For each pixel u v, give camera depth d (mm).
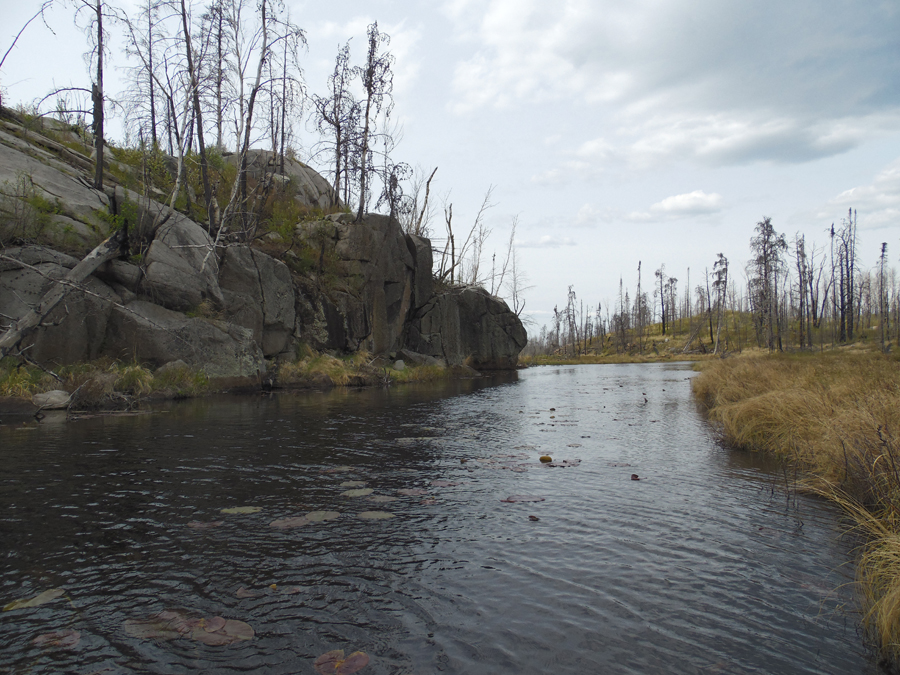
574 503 5594
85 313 13273
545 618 3244
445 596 3498
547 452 8344
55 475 6262
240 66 19516
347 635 3006
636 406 15289
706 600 3510
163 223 16156
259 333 18797
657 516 5191
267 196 23172
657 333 104250
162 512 5051
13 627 3025
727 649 2938
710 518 5152
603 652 2885
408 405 14797
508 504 5512
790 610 3393
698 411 14070
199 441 8516
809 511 5387
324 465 7113
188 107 17891
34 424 9883
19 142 15773
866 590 3529
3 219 12680
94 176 17203
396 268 27531
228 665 2686
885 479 5145
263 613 3234
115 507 5164
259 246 22188
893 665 2791
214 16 18906
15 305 12117
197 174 22297
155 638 2934
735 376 14898
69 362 12969
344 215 26188
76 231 14133
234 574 3771
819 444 6781
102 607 3270
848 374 12047
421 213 39219
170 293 15555
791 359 23891
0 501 5285
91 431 9219
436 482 6320
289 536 4512
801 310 58531
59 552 4098
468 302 38906
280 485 6082
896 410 6730
